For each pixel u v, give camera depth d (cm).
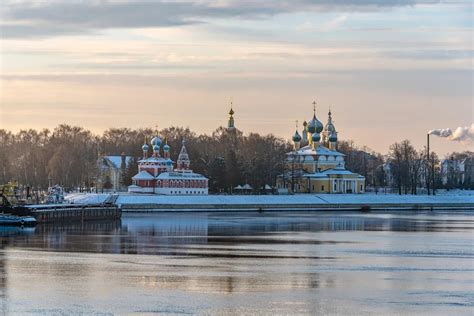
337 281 14238
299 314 11775
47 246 19462
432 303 12469
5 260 16738
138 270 15400
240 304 12344
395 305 12319
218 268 15700
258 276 14738
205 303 12400
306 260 16938
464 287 13725
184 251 18512
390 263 16550
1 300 12594
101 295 12950
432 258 17412
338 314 11775
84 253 18012
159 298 12744
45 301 12531
